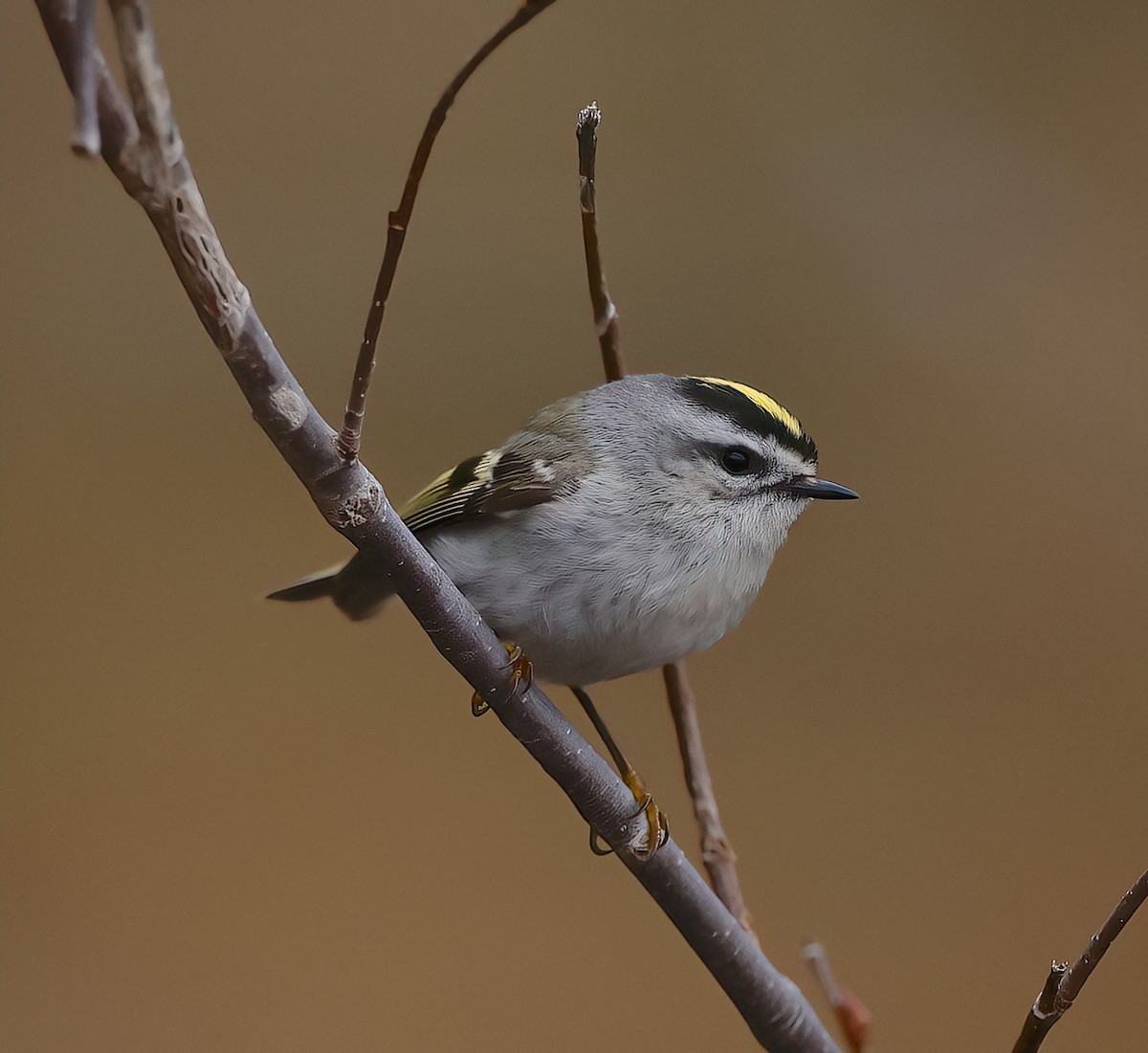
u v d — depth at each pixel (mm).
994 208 11625
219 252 4258
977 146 11828
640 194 11883
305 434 4676
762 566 7086
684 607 6727
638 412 6918
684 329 11359
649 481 6762
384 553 5102
